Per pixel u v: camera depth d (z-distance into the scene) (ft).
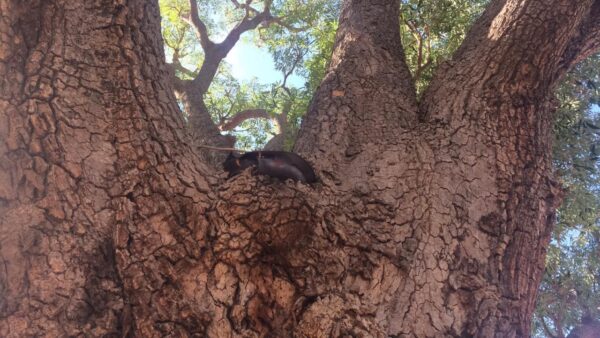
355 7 14.73
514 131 10.79
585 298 20.22
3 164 7.60
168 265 7.59
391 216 9.40
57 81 8.07
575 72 17.99
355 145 11.14
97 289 7.41
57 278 7.25
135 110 8.47
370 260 8.55
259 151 9.24
